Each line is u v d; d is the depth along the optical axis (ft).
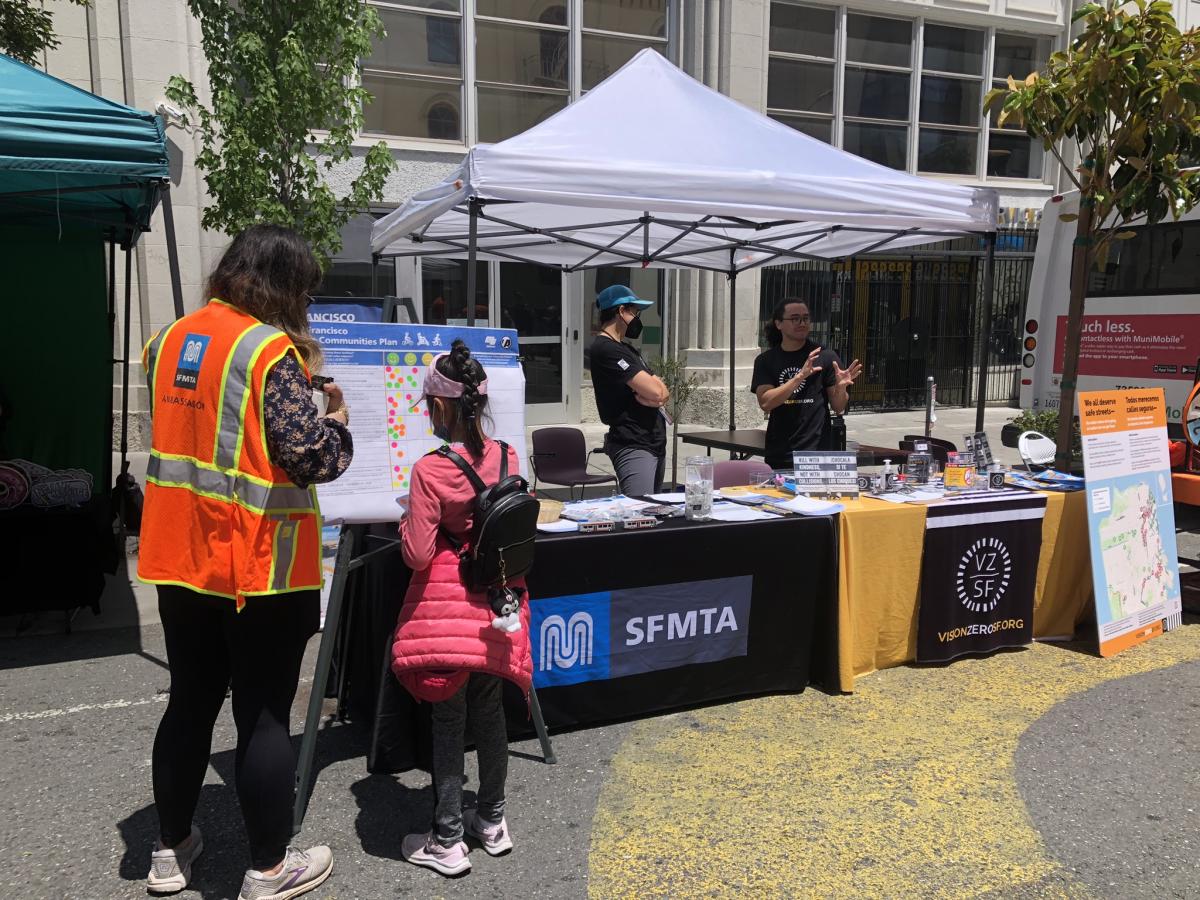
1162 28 15.10
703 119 16.16
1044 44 45.03
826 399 17.81
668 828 9.55
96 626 16.06
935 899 8.42
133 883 8.54
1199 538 23.16
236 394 7.39
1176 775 10.75
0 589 15.12
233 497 7.43
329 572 13.67
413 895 8.42
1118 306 27.53
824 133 40.78
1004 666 14.12
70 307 17.84
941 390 44.78
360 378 10.26
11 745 11.39
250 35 20.15
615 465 16.70
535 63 35.68
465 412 8.48
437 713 8.62
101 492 17.88
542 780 10.52
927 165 43.52
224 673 8.18
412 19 33.32
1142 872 8.87
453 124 34.76
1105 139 17.06
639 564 11.64
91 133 12.57
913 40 41.91
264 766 7.83
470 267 13.43
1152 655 14.64
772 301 40.06
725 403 37.99
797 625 12.91
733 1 36.35
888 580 13.43
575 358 38.06
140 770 10.75
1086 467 14.51
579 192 13.51
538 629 11.18
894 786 10.44
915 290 43.39
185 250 30.01
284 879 8.18
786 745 11.43
